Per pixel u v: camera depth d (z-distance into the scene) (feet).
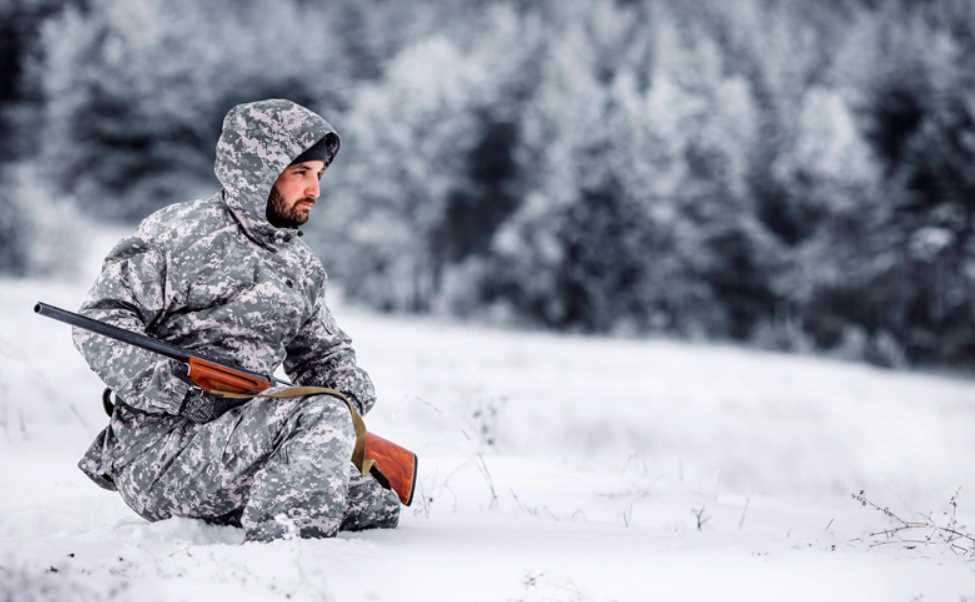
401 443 22.20
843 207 232.73
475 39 318.65
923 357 216.33
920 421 57.88
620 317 219.41
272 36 331.36
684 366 112.37
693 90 276.41
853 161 234.38
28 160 268.41
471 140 244.83
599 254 220.43
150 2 277.23
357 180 233.55
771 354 186.29
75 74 264.72
